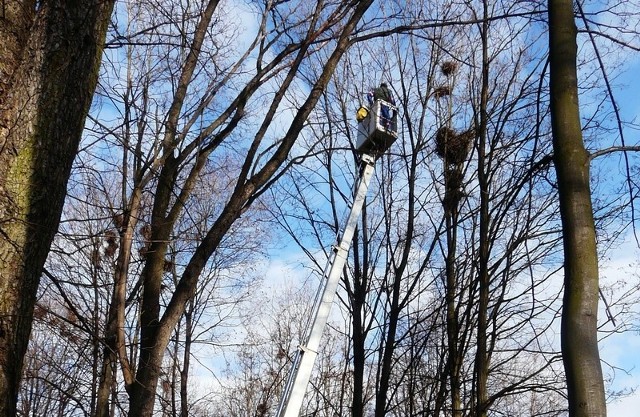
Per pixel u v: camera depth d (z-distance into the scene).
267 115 5.99
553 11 4.30
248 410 22.06
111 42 5.72
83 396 8.91
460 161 9.98
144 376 5.19
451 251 9.80
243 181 5.73
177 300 5.30
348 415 10.73
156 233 6.09
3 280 3.78
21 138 4.02
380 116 7.93
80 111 4.32
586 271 3.48
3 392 3.64
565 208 3.70
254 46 6.73
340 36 6.35
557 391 8.45
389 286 9.75
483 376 8.58
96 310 9.19
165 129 6.33
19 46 4.26
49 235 4.07
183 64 7.01
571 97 3.98
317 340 6.84
